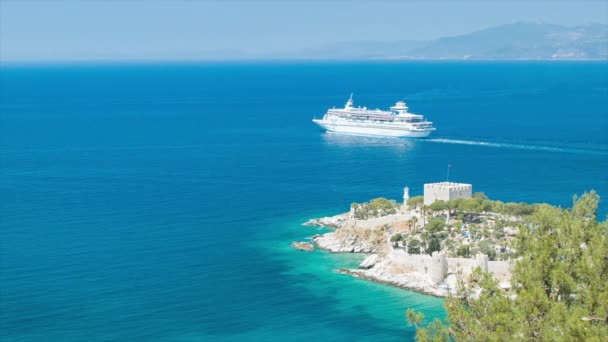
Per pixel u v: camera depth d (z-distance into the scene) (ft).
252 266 650.43
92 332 508.53
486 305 288.51
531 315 269.44
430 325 297.94
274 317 538.06
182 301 566.36
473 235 652.07
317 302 565.12
